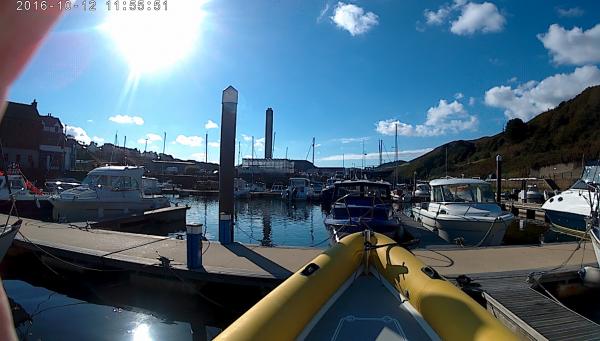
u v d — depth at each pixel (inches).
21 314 259.4
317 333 120.5
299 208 1140.5
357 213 389.7
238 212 1027.9
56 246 342.6
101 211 661.3
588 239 384.2
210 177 2150.6
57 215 642.2
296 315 108.7
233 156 373.4
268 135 2576.3
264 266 279.7
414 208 593.6
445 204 485.4
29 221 515.2
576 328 182.7
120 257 299.6
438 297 116.1
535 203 1002.7
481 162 2509.8
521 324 189.2
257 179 2199.8
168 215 713.6
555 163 1674.5
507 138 2566.4
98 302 286.5
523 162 1990.7
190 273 266.7
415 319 128.1
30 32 28.1
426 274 136.8
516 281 246.1
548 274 259.8
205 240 391.9
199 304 272.5
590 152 1520.7
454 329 98.0
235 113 376.2
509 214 463.2
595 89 2164.1
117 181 693.9
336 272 147.7
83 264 313.7
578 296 265.1
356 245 180.5
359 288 158.4
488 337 88.0
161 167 2719.0
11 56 27.9
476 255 323.3
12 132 1641.2
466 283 239.3
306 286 125.5
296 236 635.5
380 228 349.1
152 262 283.3
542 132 2271.2
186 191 1657.2
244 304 272.2
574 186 604.1
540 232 673.0
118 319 255.3
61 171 1572.3
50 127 1898.4
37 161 1720.0
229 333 90.1
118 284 298.4
